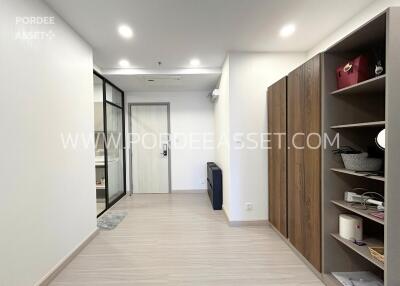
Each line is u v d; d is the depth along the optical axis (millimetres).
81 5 2213
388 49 1476
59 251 2371
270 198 3449
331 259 2162
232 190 3529
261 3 2232
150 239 3113
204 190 5699
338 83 2082
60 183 2400
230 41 3090
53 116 2289
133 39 2971
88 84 3062
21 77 1864
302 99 2469
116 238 3152
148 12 2355
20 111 1850
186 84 4945
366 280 2033
